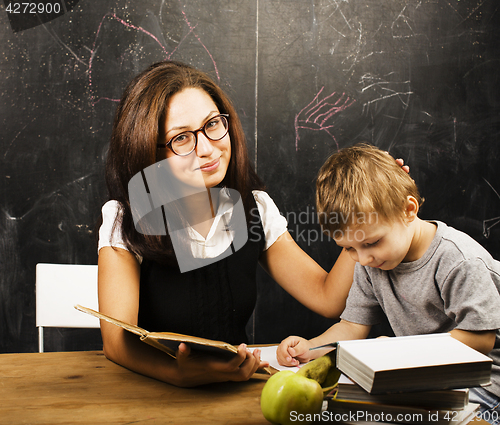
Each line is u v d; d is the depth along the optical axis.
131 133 0.74
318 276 0.94
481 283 0.67
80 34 1.69
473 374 0.44
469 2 1.84
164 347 0.54
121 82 1.71
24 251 1.71
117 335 0.67
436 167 1.88
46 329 1.73
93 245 1.74
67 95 1.70
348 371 0.46
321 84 1.81
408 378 0.42
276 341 1.84
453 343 0.49
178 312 0.83
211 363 0.55
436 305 0.75
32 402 0.54
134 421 0.48
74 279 1.12
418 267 0.75
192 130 0.74
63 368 0.66
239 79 1.77
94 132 1.72
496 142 1.89
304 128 1.81
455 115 1.87
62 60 1.68
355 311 0.86
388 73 1.83
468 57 1.86
